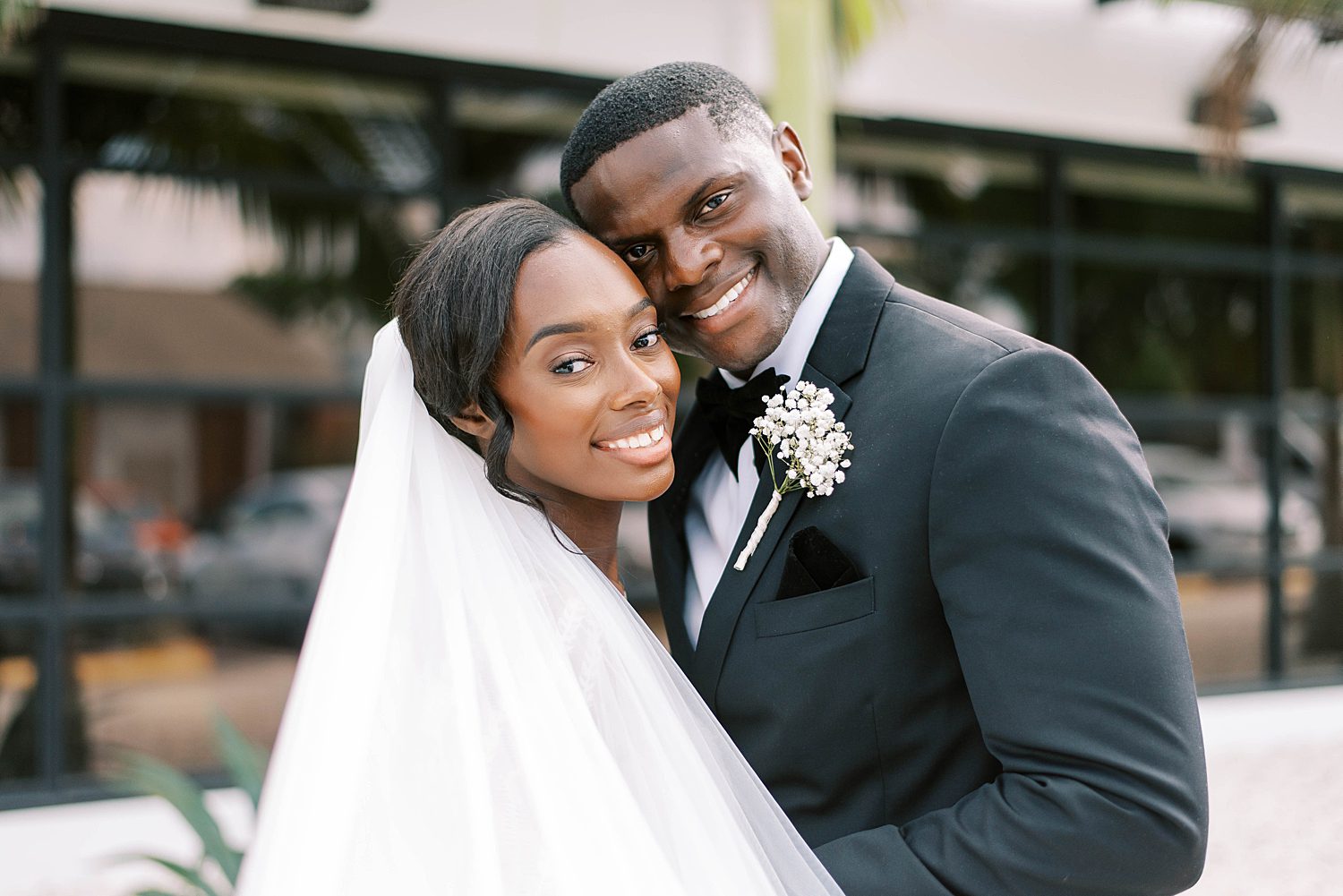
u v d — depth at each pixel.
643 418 1.36
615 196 1.43
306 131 5.69
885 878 1.26
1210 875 4.57
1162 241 7.34
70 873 4.63
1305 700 7.04
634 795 1.27
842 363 1.46
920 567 1.33
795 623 1.38
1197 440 7.52
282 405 6.04
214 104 5.55
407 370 1.39
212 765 5.22
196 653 5.93
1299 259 7.64
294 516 6.05
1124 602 1.21
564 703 1.22
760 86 5.73
